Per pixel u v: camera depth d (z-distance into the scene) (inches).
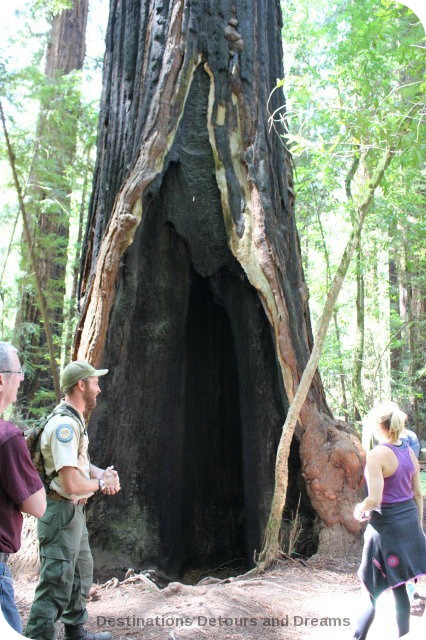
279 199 241.3
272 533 197.2
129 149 232.1
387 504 134.6
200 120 235.3
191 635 142.6
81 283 238.2
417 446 173.0
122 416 225.9
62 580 125.4
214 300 249.0
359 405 420.5
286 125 259.9
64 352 495.2
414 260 518.9
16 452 103.0
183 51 228.7
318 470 209.8
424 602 165.3
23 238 496.1
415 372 549.0
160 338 238.5
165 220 234.5
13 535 103.6
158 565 227.9
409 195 398.0
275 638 141.3
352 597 167.2
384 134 188.5
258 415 233.0
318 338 189.9
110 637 140.5
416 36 225.5
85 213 594.2
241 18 241.9
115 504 221.9
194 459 260.1
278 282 219.8
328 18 437.7
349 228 445.7
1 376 105.7
